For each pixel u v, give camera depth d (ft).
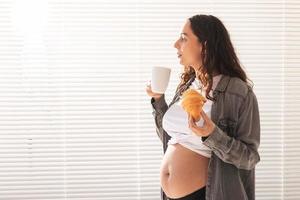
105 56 7.21
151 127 7.31
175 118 5.36
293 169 7.52
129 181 7.34
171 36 7.25
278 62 7.47
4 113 7.13
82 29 7.15
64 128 7.22
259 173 7.52
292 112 7.53
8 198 7.22
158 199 7.39
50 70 7.16
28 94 7.14
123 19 7.19
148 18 7.22
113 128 7.29
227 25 7.35
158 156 7.35
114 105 7.27
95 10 7.14
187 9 7.26
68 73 7.18
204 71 5.19
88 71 7.20
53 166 7.24
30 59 7.11
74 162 7.25
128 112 7.29
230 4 7.32
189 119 4.45
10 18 7.05
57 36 7.13
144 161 7.34
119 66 7.23
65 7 7.10
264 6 7.38
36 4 7.07
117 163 7.31
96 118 7.25
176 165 5.27
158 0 7.21
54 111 7.20
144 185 7.36
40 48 7.12
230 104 4.95
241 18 7.36
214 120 4.98
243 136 4.90
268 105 7.49
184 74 5.85
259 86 7.46
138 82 7.27
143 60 7.25
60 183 7.25
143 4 7.20
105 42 7.19
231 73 5.15
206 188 5.02
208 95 5.02
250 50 7.41
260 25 7.39
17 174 7.20
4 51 7.07
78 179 7.27
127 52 7.23
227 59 5.15
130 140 7.32
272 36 7.44
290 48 7.48
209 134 4.51
